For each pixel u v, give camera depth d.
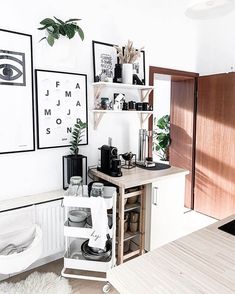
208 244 1.20
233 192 3.23
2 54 2.07
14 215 2.08
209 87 3.40
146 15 2.94
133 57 2.61
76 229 2.05
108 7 2.64
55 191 2.45
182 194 2.65
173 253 1.12
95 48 2.57
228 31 3.38
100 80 2.60
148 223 2.47
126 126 2.92
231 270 1.00
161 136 4.61
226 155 3.28
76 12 2.44
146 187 2.45
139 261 1.07
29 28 2.19
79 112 2.54
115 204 2.12
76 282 2.20
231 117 3.19
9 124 2.16
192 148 3.68
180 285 0.92
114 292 2.08
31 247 1.86
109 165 2.41
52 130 2.39
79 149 2.60
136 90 2.95
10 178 2.24
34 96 2.26
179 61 3.30
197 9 1.67
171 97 3.91
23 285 2.11
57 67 2.37
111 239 2.18
